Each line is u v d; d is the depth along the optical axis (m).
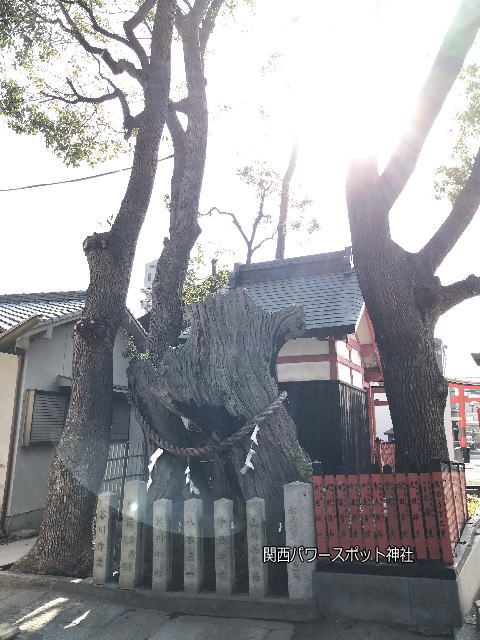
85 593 5.68
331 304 10.06
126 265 7.44
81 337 6.95
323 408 9.27
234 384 6.14
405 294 6.41
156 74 8.02
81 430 6.72
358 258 6.64
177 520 6.09
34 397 9.62
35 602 5.56
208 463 6.79
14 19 9.31
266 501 5.72
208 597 5.07
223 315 6.46
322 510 5.04
